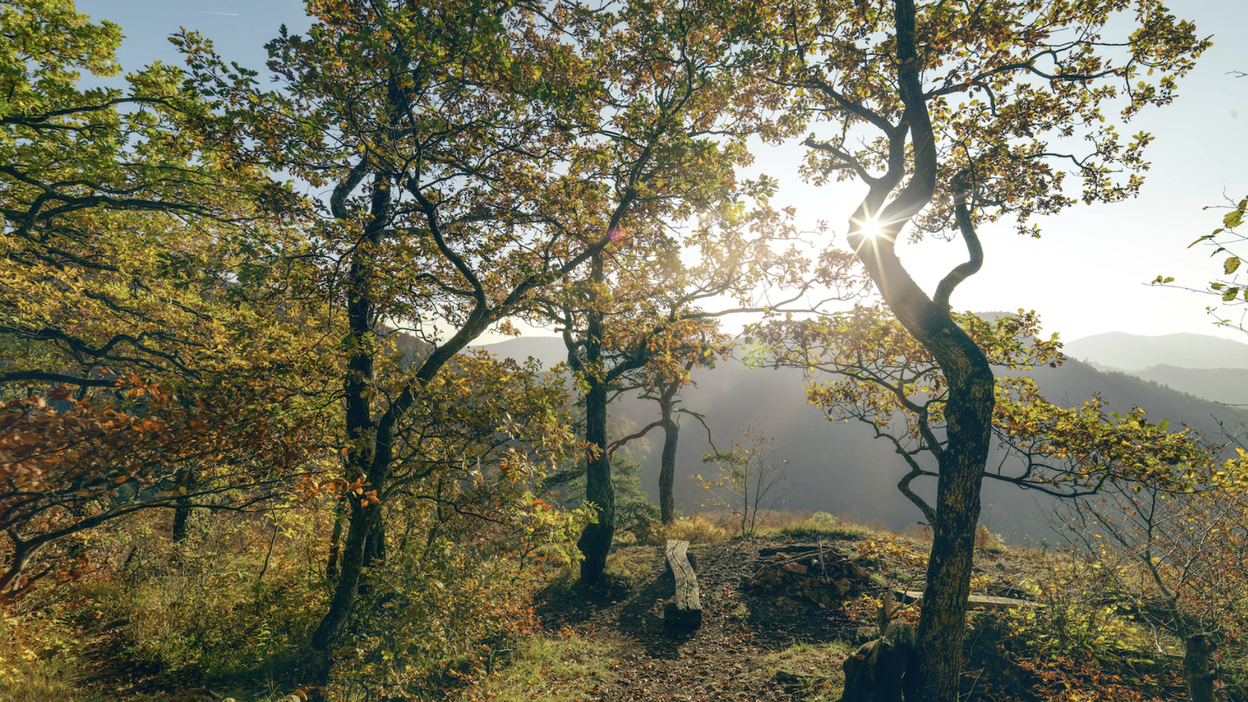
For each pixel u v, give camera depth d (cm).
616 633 973
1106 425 580
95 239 1049
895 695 580
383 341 709
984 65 700
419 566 691
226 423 406
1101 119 695
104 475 345
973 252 633
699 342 1027
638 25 756
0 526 300
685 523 1667
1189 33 588
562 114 629
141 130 880
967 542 550
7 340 1144
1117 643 642
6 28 759
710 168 764
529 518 661
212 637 674
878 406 812
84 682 581
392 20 511
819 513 1814
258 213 678
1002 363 664
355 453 657
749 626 938
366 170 743
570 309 884
